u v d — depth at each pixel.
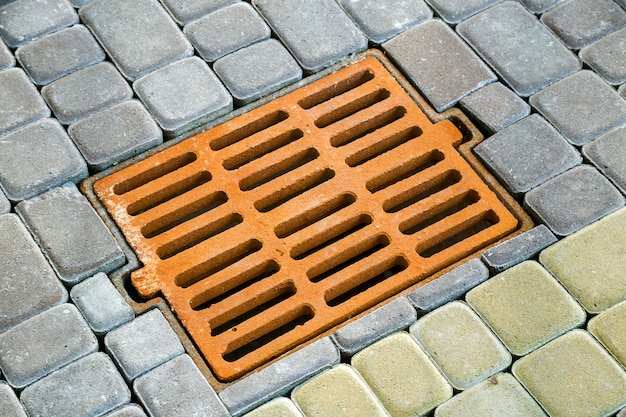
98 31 2.11
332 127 1.99
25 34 2.10
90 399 1.63
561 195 1.88
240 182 1.92
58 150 1.92
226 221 1.88
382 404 1.64
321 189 1.91
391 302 1.75
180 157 1.95
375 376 1.66
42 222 1.83
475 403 1.63
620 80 2.05
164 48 2.08
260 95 2.03
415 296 1.75
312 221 1.93
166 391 1.64
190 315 1.74
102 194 1.88
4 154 1.91
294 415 1.62
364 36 2.12
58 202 1.86
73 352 1.68
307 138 1.98
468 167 1.93
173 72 2.04
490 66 2.08
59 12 2.14
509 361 1.68
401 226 1.88
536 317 1.73
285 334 1.73
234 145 1.96
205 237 1.93
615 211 1.86
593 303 1.75
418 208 1.88
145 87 2.02
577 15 2.16
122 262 1.80
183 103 1.99
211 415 1.62
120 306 1.73
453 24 2.16
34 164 1.90
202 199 1.90
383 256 1.82
